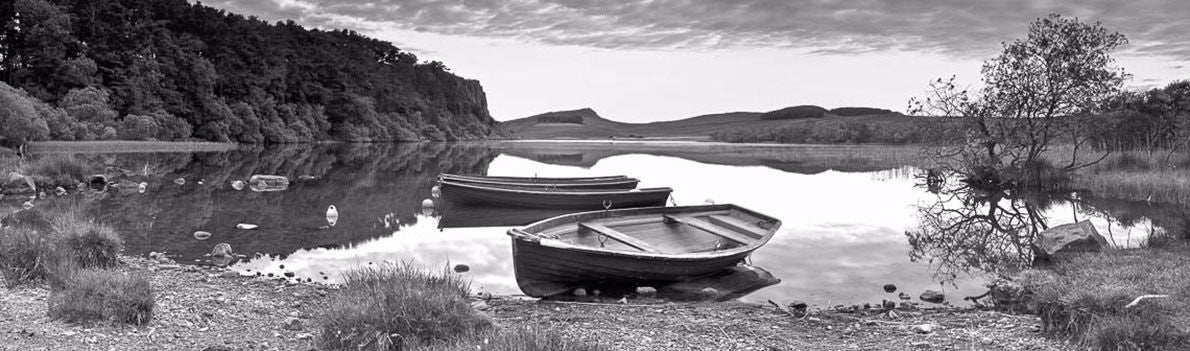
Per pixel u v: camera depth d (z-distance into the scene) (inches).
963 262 487.5
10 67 2620.6
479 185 872.3
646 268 389.1
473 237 599.5
